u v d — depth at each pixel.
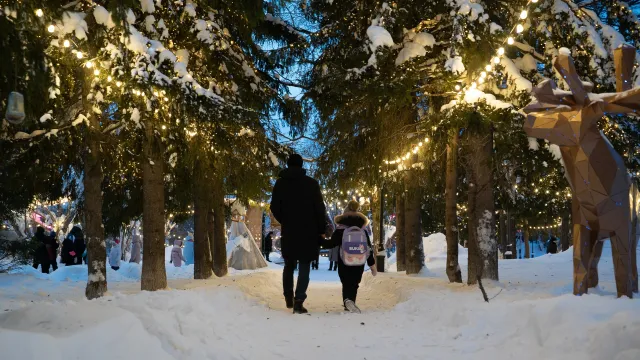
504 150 10.32
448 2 10.37
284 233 8.80
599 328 4.38
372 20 11.48
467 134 9.75
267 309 8.81
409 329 6.72
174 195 16.19
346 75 11.71
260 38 14.78
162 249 10.27
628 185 6.47
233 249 22.03
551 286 9.95
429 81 12.27
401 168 13.84
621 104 6.27
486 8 11.03
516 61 11.23
